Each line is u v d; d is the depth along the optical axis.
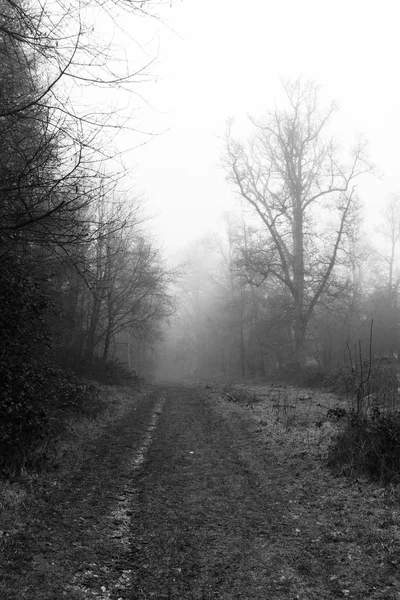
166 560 5.11
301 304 32.06
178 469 9.29
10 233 6.67
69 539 5.59
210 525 6.19
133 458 10.25
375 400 11.24
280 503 7.05
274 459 9.82
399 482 7.30
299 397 21.22
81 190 6.32
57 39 5.09
